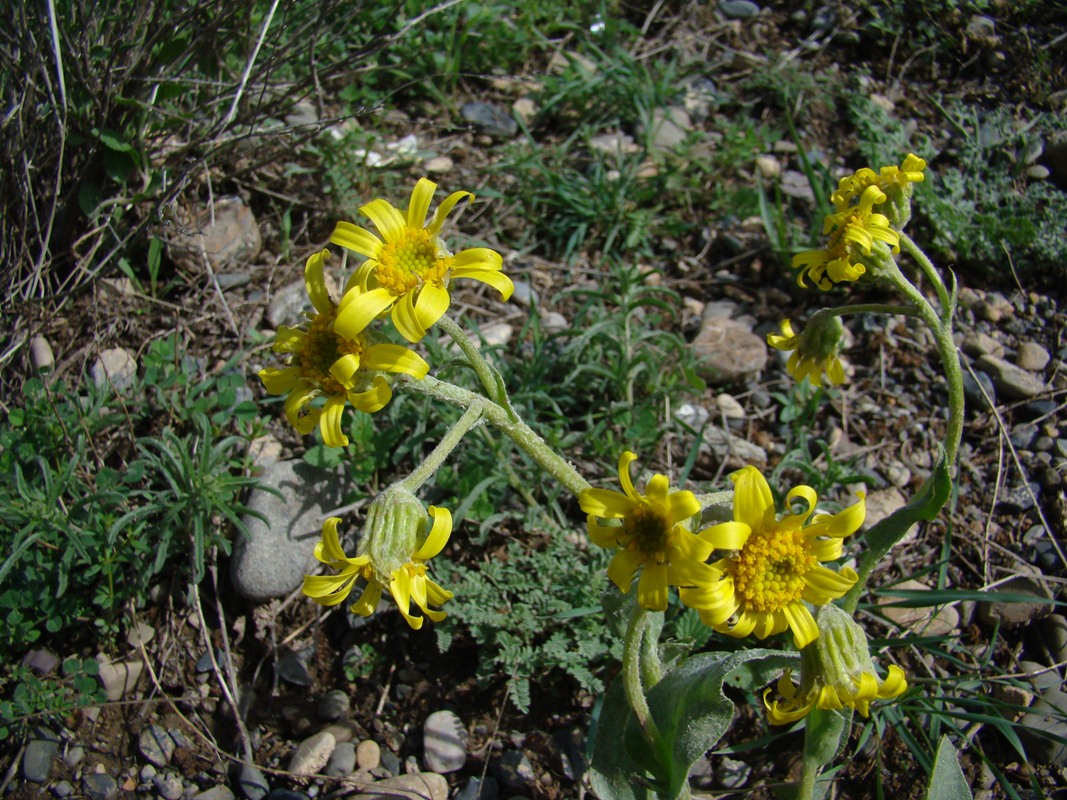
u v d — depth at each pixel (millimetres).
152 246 357
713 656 232
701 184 416
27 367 340
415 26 433
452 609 287
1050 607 299
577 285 389
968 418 351
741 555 196
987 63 445
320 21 350
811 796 232
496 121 434
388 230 221
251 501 310
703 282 393
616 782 238
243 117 363
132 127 356
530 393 328
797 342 263
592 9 466
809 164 390
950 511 326
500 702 290
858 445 346
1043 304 374
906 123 429
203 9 337
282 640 304
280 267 381
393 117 432
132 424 321
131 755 284
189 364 348
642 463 335
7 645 294
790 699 214
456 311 375
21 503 282
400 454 320
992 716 260
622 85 429
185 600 306
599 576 285
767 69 447
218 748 287
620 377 341
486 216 407
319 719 293
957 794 233
